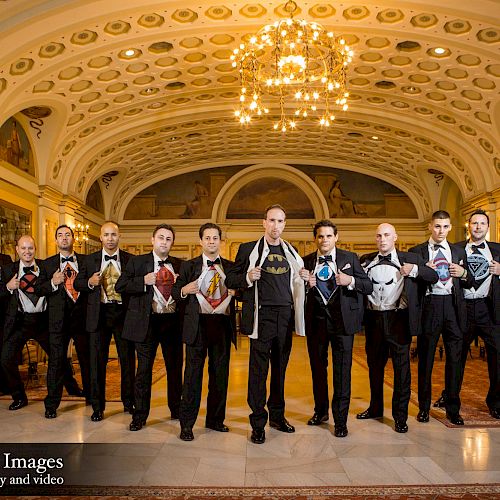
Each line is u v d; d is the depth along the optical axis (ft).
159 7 29.71
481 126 44.98
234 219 73.67
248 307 16.21
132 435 16.71
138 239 73.82
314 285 16.10
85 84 38.17
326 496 11.84
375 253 18.42
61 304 19.47
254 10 31.55
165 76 40.60
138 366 17.51
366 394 23.77
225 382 17.30
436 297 18.08
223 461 14.17
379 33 33.47
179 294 16.55
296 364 35.19
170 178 74.08
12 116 39.32
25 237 21.11
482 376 29.71
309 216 73.92
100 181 66.23
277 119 52.60
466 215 57.77
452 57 35.91
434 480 12.75
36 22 27.81
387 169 69.62
